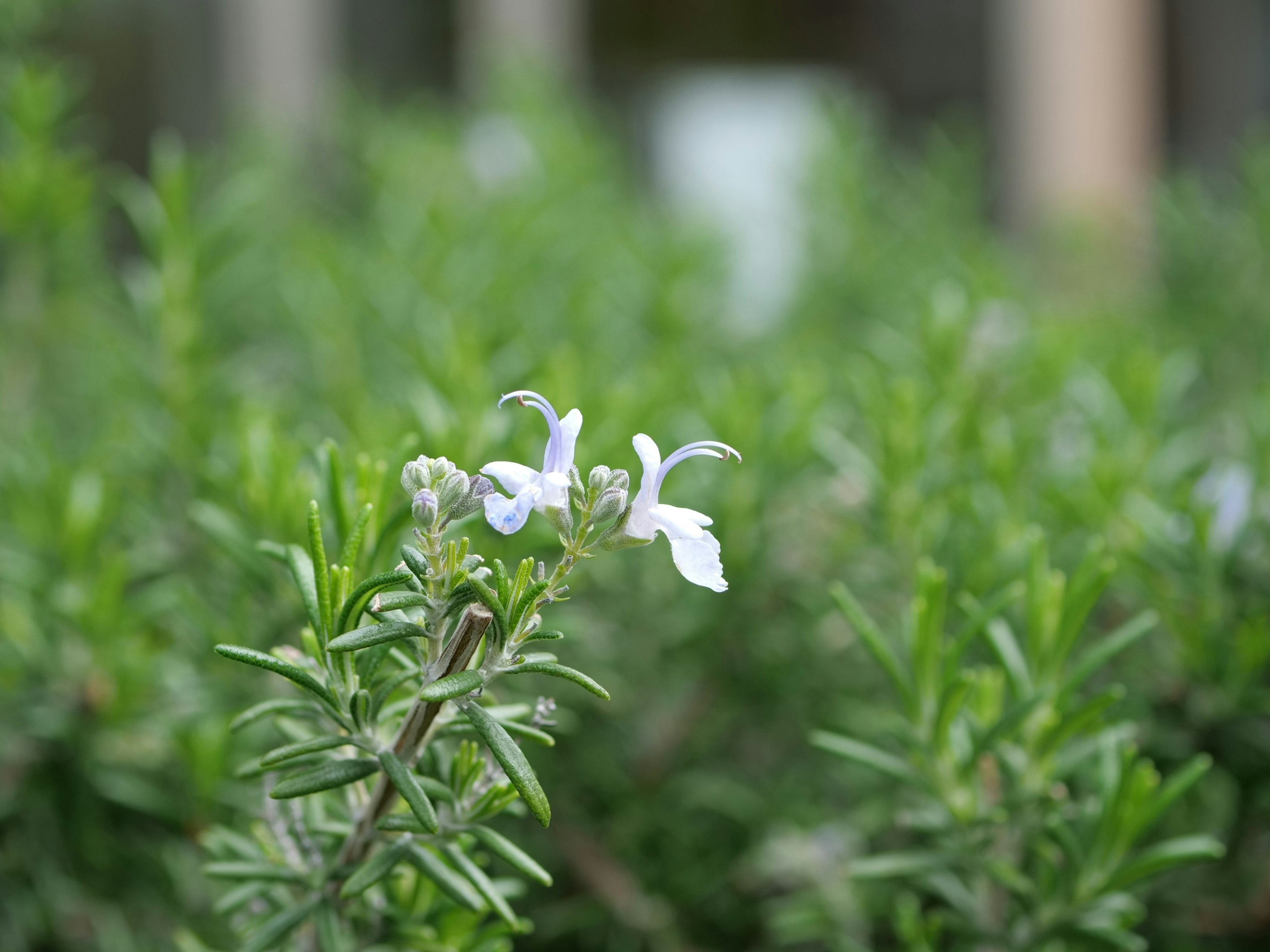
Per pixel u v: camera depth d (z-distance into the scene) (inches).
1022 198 74.9
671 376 30.0
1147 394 27.7
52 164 32.8
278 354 37.3
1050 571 25.0
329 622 17.7
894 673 21.2
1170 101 75.3
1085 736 23.0
